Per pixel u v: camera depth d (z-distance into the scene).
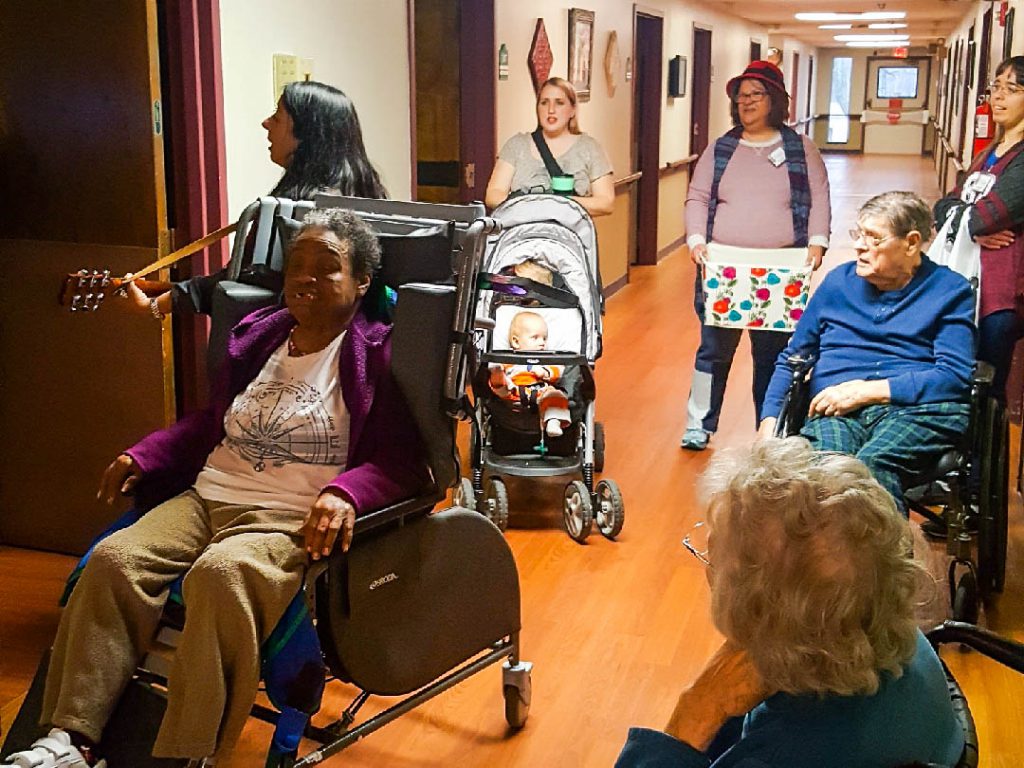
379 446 2.14
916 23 14.15
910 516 3.92
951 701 1.34
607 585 3.33
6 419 3.44
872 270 3.07
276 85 3.66
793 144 4.32
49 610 3.12
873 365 3.11
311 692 1.99
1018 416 4.95
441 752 2.47
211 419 2.32
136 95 3.09
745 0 10.56
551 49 6.58
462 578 2.31
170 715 1.90
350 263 2.18
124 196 3.16
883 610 1.22
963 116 11.00
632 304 7.67
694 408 4.61
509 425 3.80
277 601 1.93
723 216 4.39
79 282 2.69
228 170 3.44
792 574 1.22
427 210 2.38
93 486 3.38
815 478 1.25
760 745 1.25
